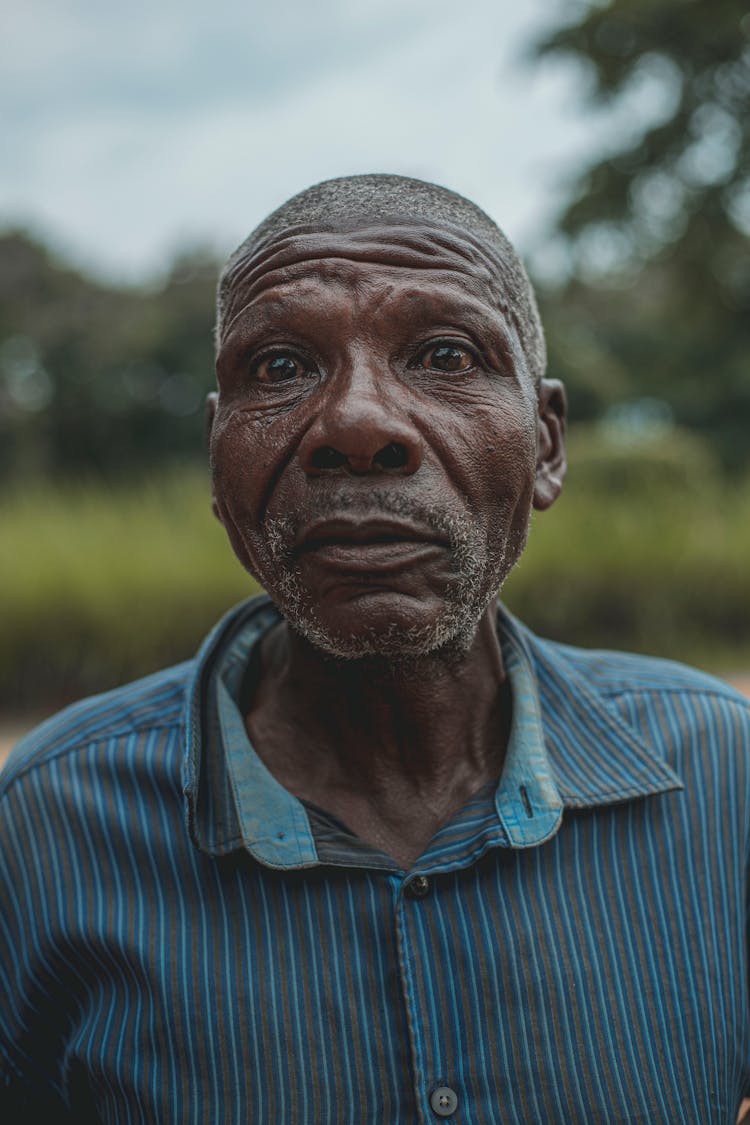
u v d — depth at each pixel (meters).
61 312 24.48
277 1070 0.97
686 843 1.12
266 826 1.03
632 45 14.30
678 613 6.07
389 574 0.93
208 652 1.16
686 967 1.05
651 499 7.08
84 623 5.29
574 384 21.11
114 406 23.78
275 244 1.03
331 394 0.95
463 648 1.05
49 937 1.08
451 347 0.99
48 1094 1.15
